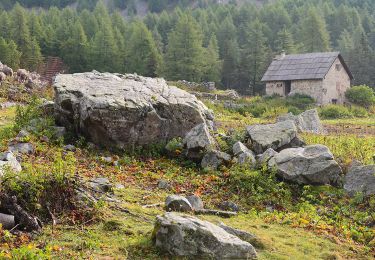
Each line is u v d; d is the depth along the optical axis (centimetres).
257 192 1312
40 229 909
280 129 1589
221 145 1593
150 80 1870
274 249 927
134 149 1564
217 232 867
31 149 1387
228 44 8344
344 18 11219
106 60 7394
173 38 7075
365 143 1911
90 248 855
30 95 2909
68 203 990
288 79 5725
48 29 8094
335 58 5684
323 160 1381
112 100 1556
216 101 4672
